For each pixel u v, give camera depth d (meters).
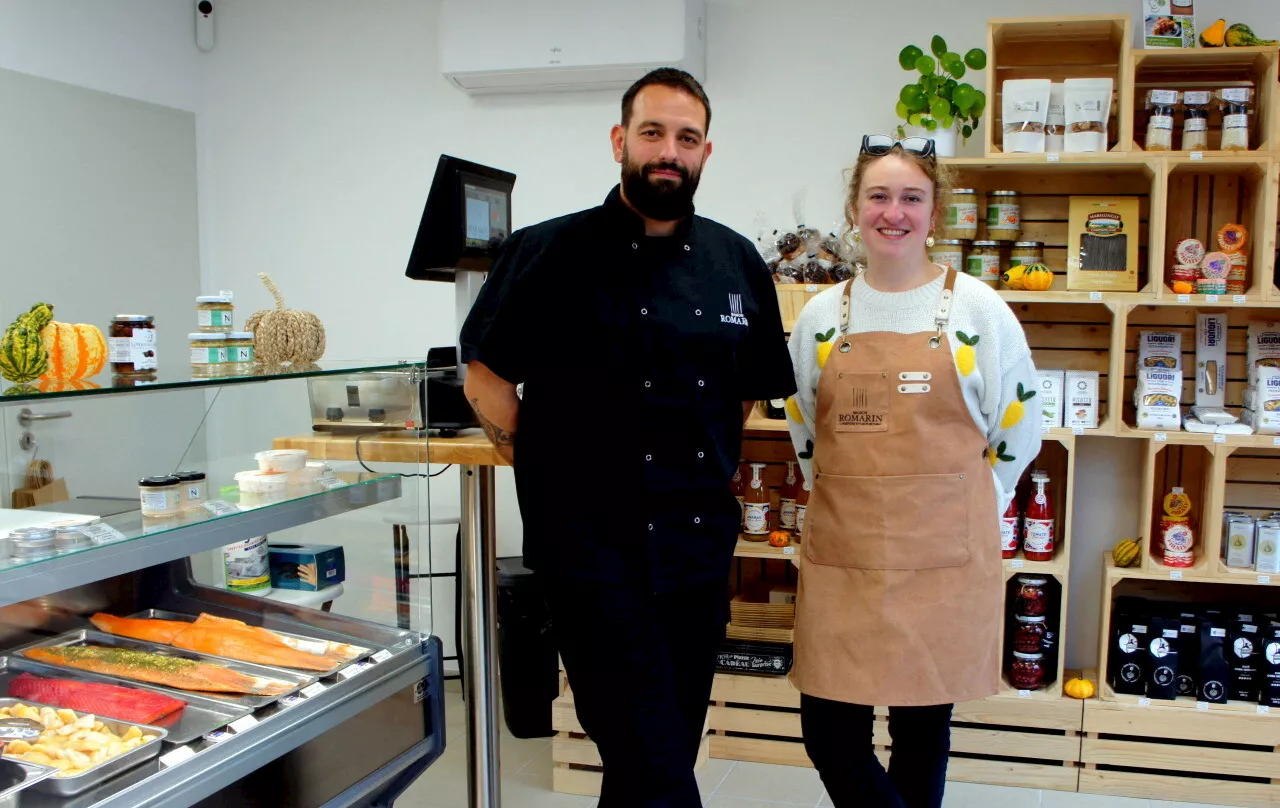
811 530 2.08
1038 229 3.24
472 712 2.34
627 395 1.75
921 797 2.06
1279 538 2.86
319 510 1.88
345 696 1.78
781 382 2.00
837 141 3.38
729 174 3.48
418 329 3.84
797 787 2.95
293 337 2.11
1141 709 2.92
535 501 1.82
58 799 1.35
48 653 1.77
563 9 3.34
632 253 1.76
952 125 3.01
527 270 1.76
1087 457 3.27
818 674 2.02
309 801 1.70
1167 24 2.92
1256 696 2.92
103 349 1.70
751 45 3.43
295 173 3.93
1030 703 2.99
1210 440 2.87
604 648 1.77
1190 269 2.95
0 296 3.17
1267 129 2.86
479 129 3.71
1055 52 3.19
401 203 3.82
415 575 2.06
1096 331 3.23
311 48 3.87
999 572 2.05
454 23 3.44
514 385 1.92
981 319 1.97
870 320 2.04
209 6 3.93
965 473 1.99
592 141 3.61
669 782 1.75
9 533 1.49
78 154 3.43
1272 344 3.03
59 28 3.35
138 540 1.57
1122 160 2.89
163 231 3.81
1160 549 3.06
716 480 1.83
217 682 1.71
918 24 3.29
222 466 1.88
